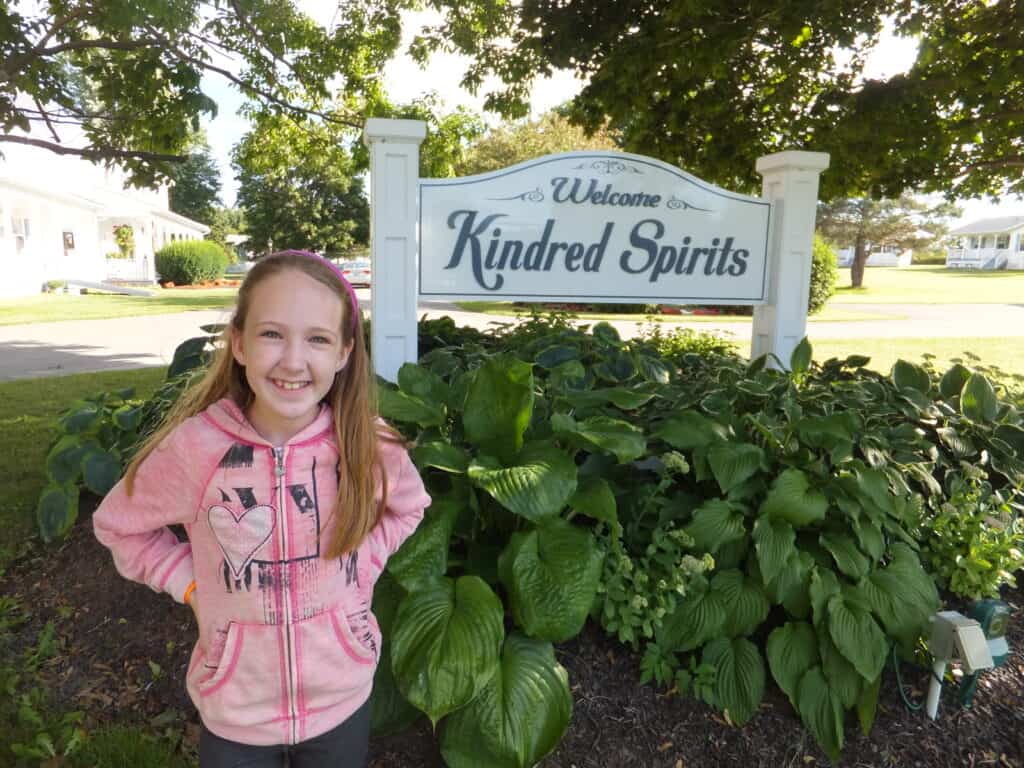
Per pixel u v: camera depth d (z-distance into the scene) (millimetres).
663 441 3145
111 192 33375
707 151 6984
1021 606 3188
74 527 3740
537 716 2193
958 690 2670
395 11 7258
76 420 3625
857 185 6969
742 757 2416
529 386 2621
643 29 5723
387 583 2461
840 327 15297
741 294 4621
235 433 1413
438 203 4047
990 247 61094
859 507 2764
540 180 4180
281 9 6633
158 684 2641
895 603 2645
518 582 2303
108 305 18828
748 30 5469
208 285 29766
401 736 2344
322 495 1466
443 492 2781
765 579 2568
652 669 2551
